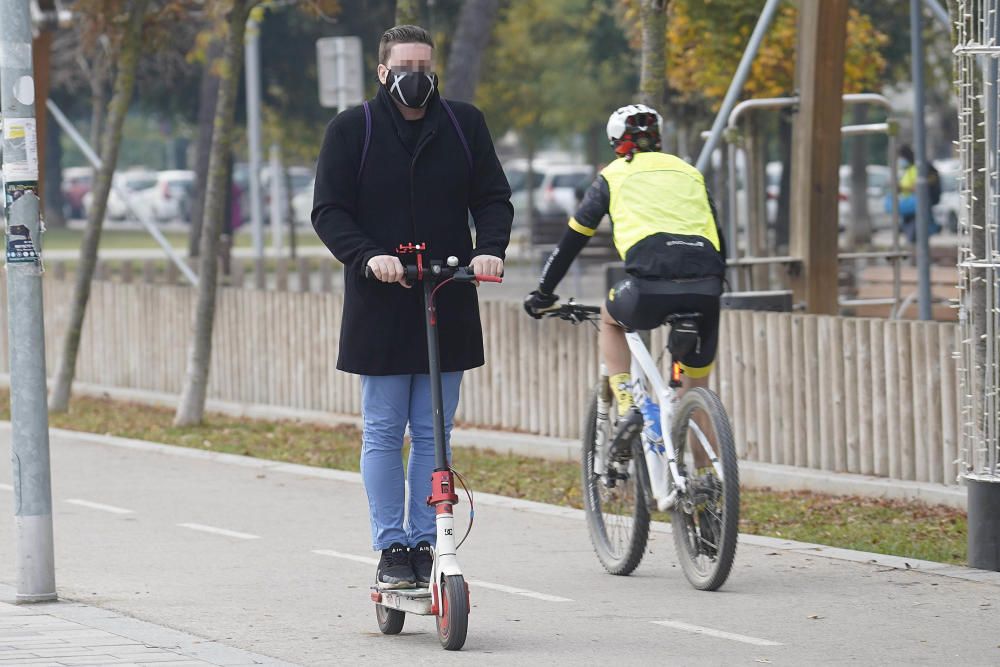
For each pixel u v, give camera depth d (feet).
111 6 175.73
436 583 71.87
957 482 114.62
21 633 76.07
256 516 116.26
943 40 362.53
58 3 193.57
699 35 236.84
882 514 111.04
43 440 84.23
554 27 485.15
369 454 75.05
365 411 74.95
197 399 169.89
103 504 122.72
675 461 86.58
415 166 73.00
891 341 118.73
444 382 74.79
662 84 124.98
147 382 198.18
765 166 242.17
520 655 71.61
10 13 82.99
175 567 96.84
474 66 242.99
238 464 142.82
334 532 109.40
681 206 87.56
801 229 166.50
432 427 74.95
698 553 86.33
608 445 92.63
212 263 169.17
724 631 76.18
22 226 83.35
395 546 75.61
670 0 124.98
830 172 165.99
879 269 208.23
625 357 91.71
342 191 72.69
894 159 180.65
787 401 127.03
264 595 87.71
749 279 176.04
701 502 84.89
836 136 165.58
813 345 124.67
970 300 91.25
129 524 113.60
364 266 70.54
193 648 72.49
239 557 100.22
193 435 162.81
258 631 78.02
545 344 149.69
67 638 74.84
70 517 116.98
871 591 85.05
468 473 134.92
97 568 96.73
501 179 75.00
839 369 122.93
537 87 490.08
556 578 91.50
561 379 148.46
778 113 304.91
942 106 584.81
